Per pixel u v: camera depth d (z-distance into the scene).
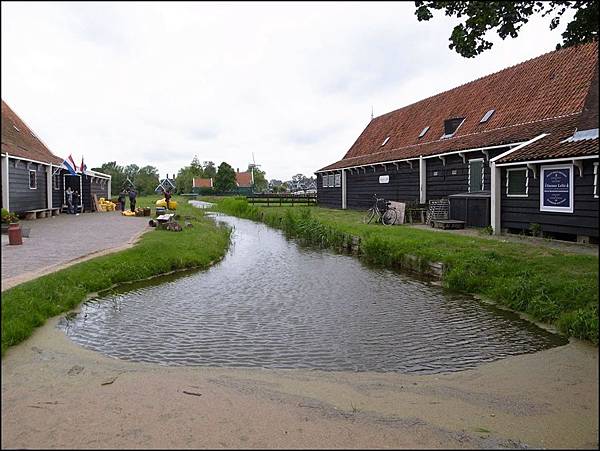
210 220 26.36
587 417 4.34
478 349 6.29
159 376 5.19
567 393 4.88
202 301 8.79
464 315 7.87
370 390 4.94
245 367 5.59
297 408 4.44
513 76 20.95
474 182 18.16
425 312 8.05
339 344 6.47
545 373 5.44
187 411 4.30
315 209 31.03
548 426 4.17
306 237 19.31
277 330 7.07
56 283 8.48
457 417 4.33
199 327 7.19
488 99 21.36
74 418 4.11
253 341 6.56
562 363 5.74
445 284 10.21
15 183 20.97
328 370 5.54
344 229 17.36
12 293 7.37
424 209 19.55
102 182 39.47
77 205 28.22
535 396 4.81
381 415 4.34
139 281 10.56
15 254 11.41
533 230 13.56
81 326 7.11
